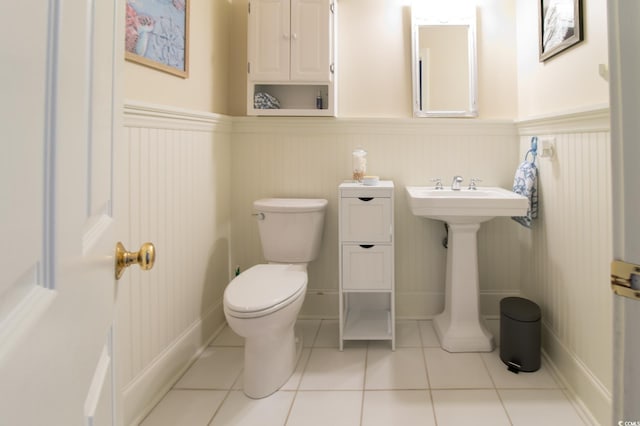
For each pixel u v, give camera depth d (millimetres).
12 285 329
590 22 1655
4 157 313
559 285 1936
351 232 2186
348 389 1834
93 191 574
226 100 2617
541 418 1604
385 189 2152
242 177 2641
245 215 2652
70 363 467
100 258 618
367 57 2572
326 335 2410
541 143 2119
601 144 1561
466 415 1627
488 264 2584
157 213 1772
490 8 2510
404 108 2568
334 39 2469
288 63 2377
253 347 1791
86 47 525
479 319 2250
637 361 634
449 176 2539
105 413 659
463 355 2133
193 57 2121
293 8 2369
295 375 1961
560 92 1933
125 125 1538
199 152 2189
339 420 1615
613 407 675
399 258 2613
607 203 1523
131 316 1587
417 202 2049
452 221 2180
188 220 2066
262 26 2387
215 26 2416
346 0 2570
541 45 2105
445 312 2451
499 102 2525
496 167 2514
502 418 1606
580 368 1700
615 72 648
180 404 1740
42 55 381
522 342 1945
